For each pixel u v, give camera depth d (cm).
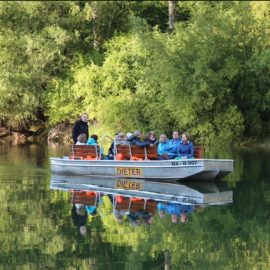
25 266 1609
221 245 1819
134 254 1719
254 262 1672
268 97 4981
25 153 4462
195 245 1823
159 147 3194
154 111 5075
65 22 5888
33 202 2420
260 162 3819
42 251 1736
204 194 2639
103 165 3166
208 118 5066
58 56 5800
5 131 6153
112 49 5728
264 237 1909
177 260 1684
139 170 3078
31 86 5753
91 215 2183
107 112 5256
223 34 5000
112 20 6341
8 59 5672
